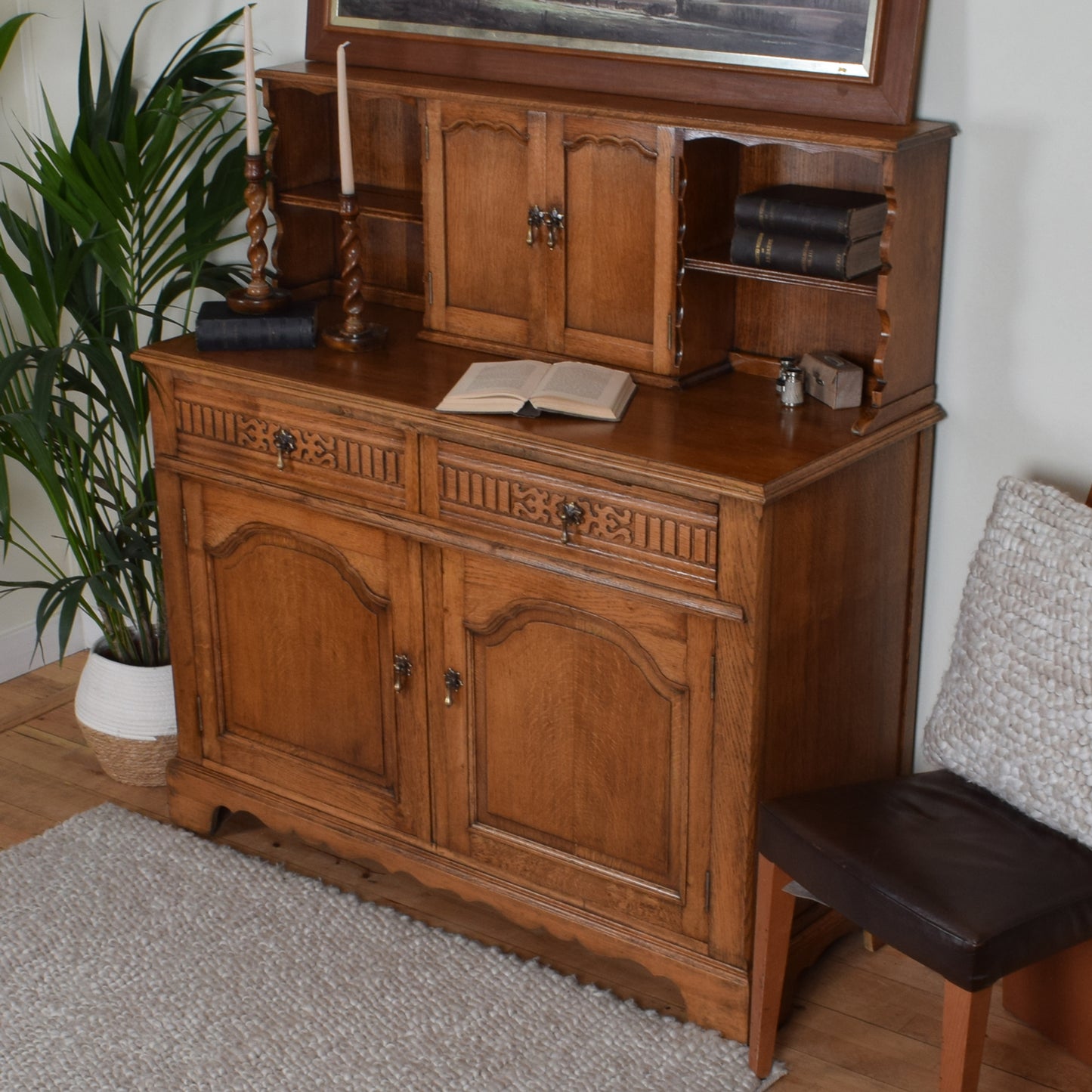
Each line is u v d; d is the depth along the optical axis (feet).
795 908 8.17
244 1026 8.16
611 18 8.29
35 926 8.96
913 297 7.76
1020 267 7.80
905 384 7.92
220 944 8.82
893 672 8.66
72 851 9.69
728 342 8.67
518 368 8.27
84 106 10.03
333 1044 8.03
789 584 7.45
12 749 11.00
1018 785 7.29
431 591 8.42
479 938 8.98
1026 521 7.41
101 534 9.84
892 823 7.25
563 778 8.32
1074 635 7.09
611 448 7.46
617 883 8.29
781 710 7.68
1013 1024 8.26
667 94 8.16
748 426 7.77
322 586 8.91
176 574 9.53
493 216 8.62
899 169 7.30
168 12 10.38
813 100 7.77
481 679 8.45
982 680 7.50
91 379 10.88
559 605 7.95
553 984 8.48
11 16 10.86
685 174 7.86
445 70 8.92
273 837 9.99
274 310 9.20
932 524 8.55
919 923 6.60
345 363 8.77
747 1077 7.79
